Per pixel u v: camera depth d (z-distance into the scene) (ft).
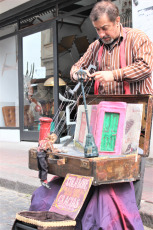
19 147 23.02
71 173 6.53
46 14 23.13
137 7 16.29
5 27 27.35
